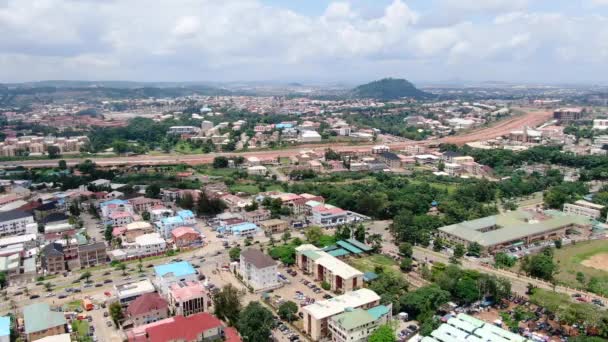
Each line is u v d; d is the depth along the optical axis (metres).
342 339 197.12
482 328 197.25
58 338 194.25
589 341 188.75
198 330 193.00
